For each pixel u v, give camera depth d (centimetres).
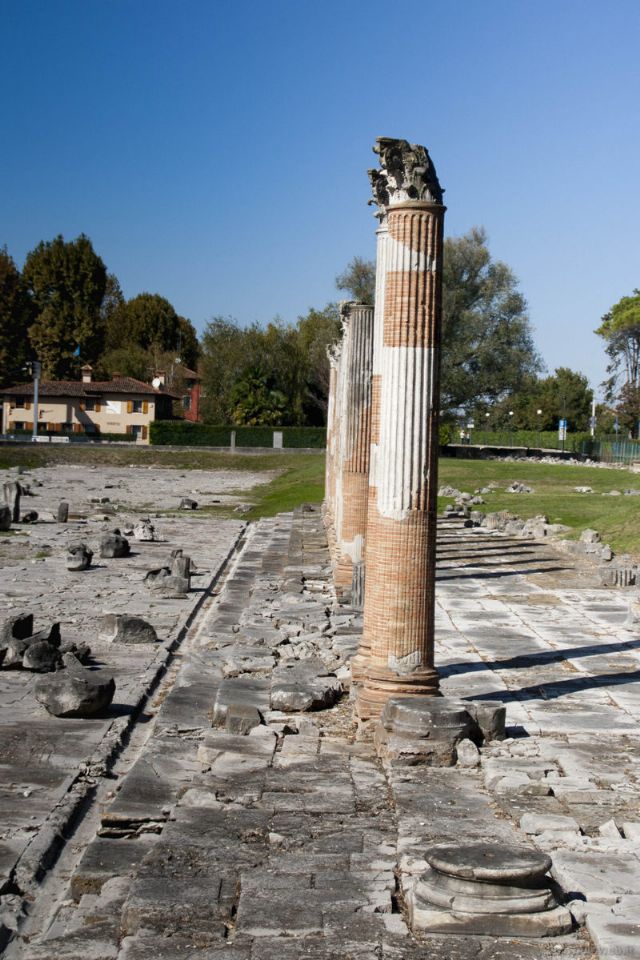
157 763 1469
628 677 1994
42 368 14238
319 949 909
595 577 3359
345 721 1655
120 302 16775
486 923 938
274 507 6247
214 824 1195
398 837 1141
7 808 1340
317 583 3144
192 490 7838
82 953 941
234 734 1580
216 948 911
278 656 2109
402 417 1633
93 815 1352
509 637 2397
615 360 14112
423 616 1631
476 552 3981
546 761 1425
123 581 3331
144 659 2255
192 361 16600
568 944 923
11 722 1723
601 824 1189
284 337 12556
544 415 14888
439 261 1644
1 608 2811
